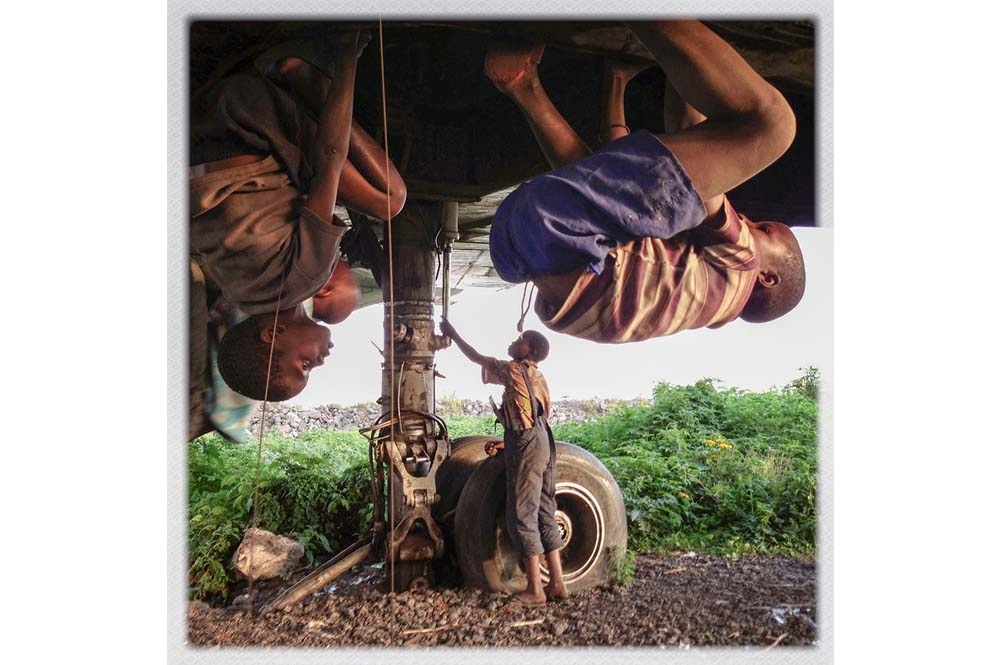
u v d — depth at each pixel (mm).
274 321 6617
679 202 5203
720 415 13039
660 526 8461
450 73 6980
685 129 5422
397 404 7145
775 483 9062
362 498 8406
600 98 6508
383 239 8094
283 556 7160
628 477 9484
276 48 5805
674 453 10938
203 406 7832
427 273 7500
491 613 5773
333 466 9719
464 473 7066
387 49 6820
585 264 5355
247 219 5652
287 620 5805
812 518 8320
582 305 5578
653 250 5516
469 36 6699
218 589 6883
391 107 6961
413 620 5688
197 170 5543
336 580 6938
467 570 6223
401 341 7363
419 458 6395
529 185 5383
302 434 16281
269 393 6789
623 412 13891
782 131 5246
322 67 5844
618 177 5180
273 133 5664
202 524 7613
